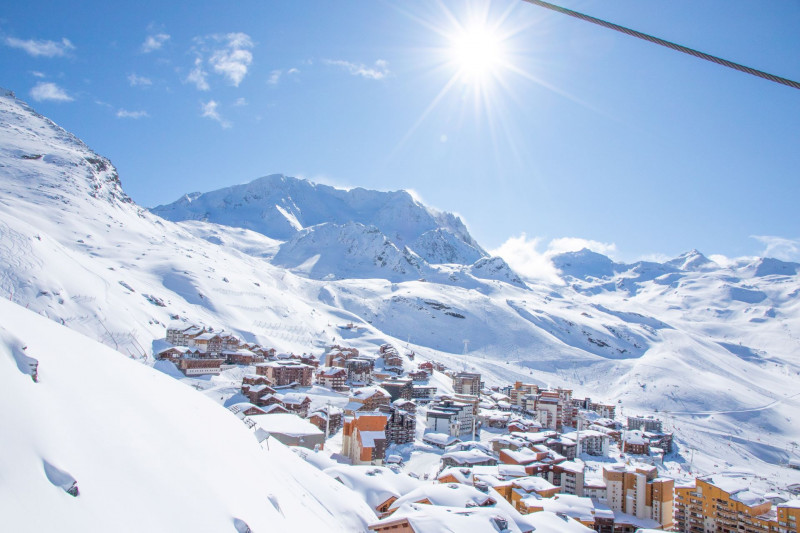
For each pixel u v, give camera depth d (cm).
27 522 880
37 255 13500
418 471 10131
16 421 1077
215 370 13425
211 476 1686
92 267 16225
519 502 7531
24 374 1251
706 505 8969
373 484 6191
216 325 18238
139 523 1151
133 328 13375
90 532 988
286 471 3600
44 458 1059
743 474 15388
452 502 5197
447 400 15338
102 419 1403
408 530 3412
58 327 1816
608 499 9994
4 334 1304
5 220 14475
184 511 1345
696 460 17338
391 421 12319
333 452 9506
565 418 19300
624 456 16075
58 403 1281
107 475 1208
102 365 1750
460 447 11619
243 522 1527
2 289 11594
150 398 1838
